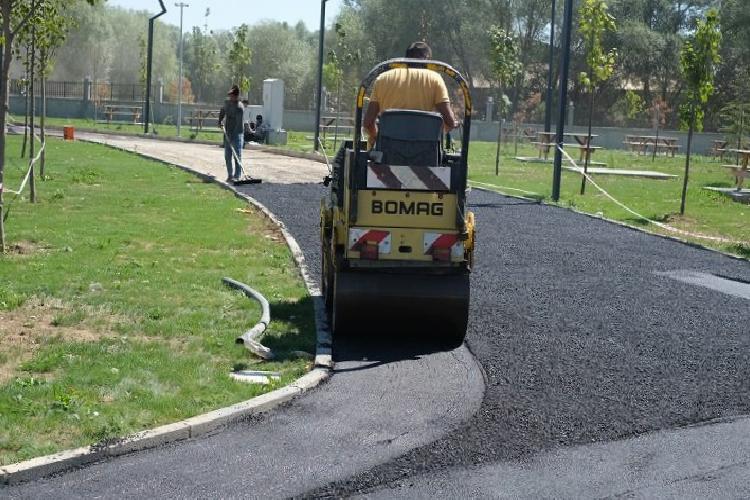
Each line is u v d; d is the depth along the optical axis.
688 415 6.89
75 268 10.84
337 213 8.98
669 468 5.88
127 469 5.64
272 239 13.76
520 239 15.02
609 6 63.56
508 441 6.29
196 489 5.40
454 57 68.38
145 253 12.15
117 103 53.75
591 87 23.02
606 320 9.79
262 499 5.30
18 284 9.85
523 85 65.44
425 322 8.64
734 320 9.96
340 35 43.62
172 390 6.87
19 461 5.52
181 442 6.10
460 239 8.52
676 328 9.53
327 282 9.66
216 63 69.56
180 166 23.86
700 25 19.11
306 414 6.72
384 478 5.64
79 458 5.65
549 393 7.34
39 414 6.20
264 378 7.35
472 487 5.54
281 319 9.24
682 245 15.17
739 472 5.84
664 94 63.03
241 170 21.25
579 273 12.36
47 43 17.05
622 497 5.45
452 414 6.80
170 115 53.62
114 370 7.16
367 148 9.21
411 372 7.85
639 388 7.52
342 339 8.84
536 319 9.77
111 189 18.62
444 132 9.30
